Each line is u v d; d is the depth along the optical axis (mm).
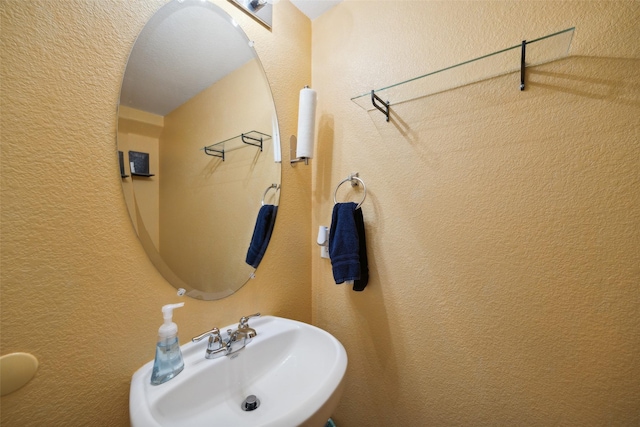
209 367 661
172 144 710
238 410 673
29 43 471
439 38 858
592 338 640
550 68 677
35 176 477
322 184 1170
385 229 976
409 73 919
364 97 1023
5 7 447
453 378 843
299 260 1144
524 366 728
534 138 702
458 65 719
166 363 596
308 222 1193
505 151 744
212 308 798
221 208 845
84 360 539
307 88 1009
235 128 894
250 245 936
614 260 614
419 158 897
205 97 799
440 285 861
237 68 897
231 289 859
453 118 829
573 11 649
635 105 589
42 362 486
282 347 847
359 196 1052
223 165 856
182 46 734
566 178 663
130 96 616
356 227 973
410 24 922
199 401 625
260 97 981
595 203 632
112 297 581
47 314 492
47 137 490
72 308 523
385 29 984
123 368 597
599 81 623
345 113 1092
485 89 771
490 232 770
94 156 553
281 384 755
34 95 476
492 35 763
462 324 823
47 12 490
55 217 500
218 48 836
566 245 666
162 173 686
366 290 1025
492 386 777
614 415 618
